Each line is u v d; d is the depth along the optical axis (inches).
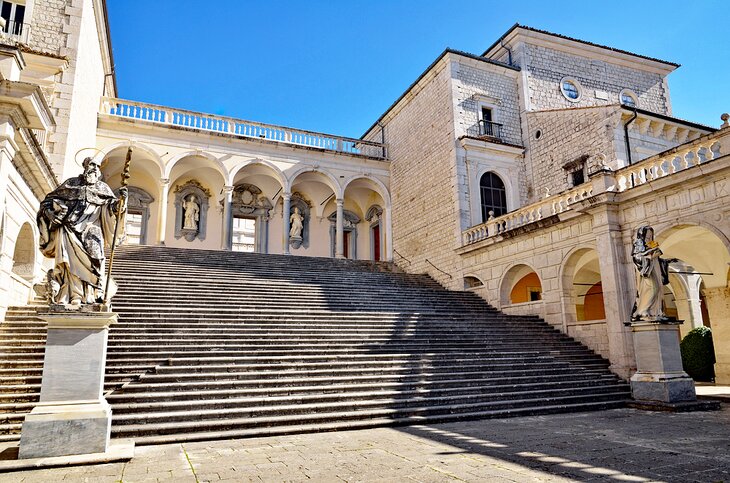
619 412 414.3
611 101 993.5
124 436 298.8
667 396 422.3
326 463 245.9
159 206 919.7
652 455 257.3
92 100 783.1
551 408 411.8
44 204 277.3
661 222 506.9
